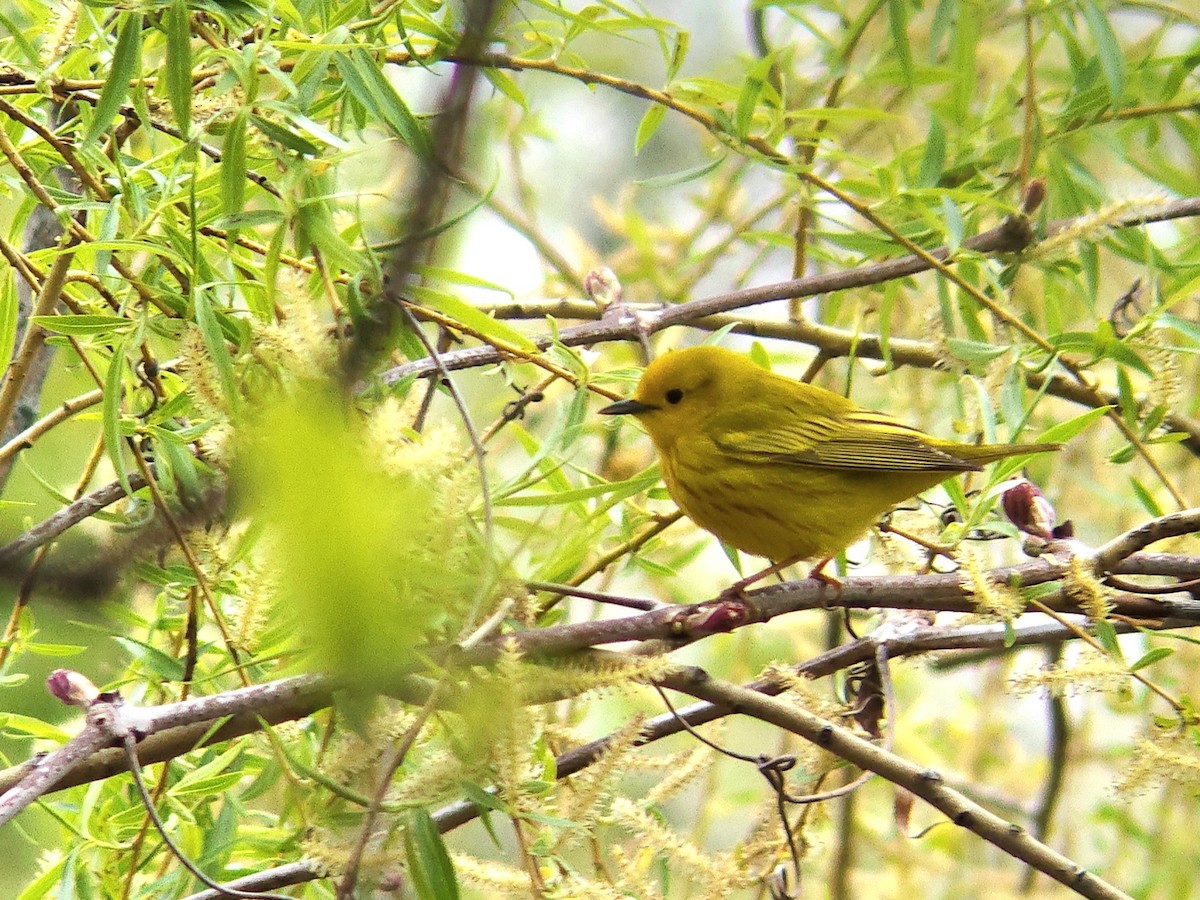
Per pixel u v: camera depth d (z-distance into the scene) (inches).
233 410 235.1
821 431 345.4
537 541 311.4
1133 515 490.0
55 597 177.5
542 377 414.3
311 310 222.7
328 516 88.0
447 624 219.0
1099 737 544.7
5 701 352.2
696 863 262.8
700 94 370.3
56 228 354.6
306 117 268.8
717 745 287.0
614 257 547.5
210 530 256.2
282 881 262.4
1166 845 459.2
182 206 309.1
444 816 273.3
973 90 400.8
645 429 363.9
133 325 268.5
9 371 292.2
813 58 545.3
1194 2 525.0
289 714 235.8
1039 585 290.0
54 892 287.1
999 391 339.3
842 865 431.8
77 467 438.6
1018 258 360.8
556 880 237.8
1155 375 329.4
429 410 340.5
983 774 505.0
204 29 273.9
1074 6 378.3
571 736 280.2
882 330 367.9
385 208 324.8
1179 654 472.7
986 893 462.9
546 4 324.8
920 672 500.7
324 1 295.9
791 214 528.7
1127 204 326.3
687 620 263.7
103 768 235.0
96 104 289.0
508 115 498.9
